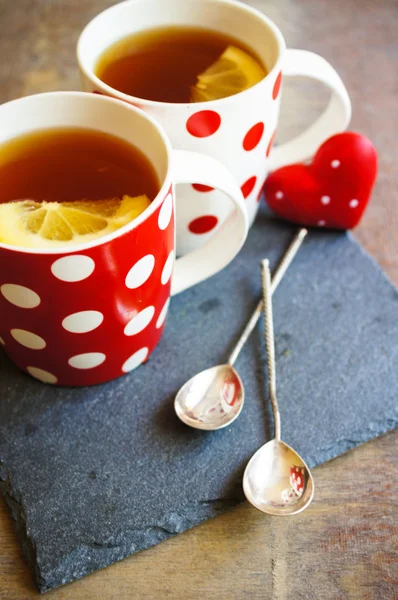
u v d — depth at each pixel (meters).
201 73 0.49
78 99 0.45
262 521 0.44
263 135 0.48
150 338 0.47
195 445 0.45
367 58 0.66
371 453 0.46
